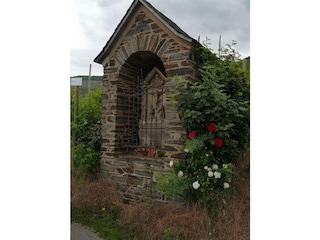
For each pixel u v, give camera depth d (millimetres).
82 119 5051
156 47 3711
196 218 2873
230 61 3877
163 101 4031
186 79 3396
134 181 3844
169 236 2787
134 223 3146
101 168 4238
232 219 2861
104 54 4246
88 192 3904
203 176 3023
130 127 4414
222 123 3088
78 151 4434
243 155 3791
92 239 2939
